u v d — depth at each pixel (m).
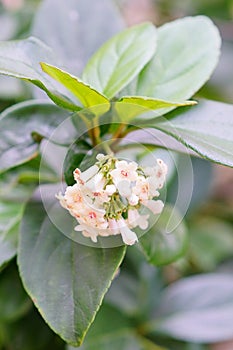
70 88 0.37
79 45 0.47
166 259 0.42
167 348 0.55
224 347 0.65
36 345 0.52
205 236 0.69
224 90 0.75
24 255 0.39
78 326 0.37
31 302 0.48
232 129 0.39
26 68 0.37
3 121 0.42
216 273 0.66
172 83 0.41
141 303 0.55
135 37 0.41
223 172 0.81
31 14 0.61
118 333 0.53
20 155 0.42
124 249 0.38
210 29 0.43
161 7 0.78
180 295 0.56
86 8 0.48
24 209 0.41
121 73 0.40
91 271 0.38
